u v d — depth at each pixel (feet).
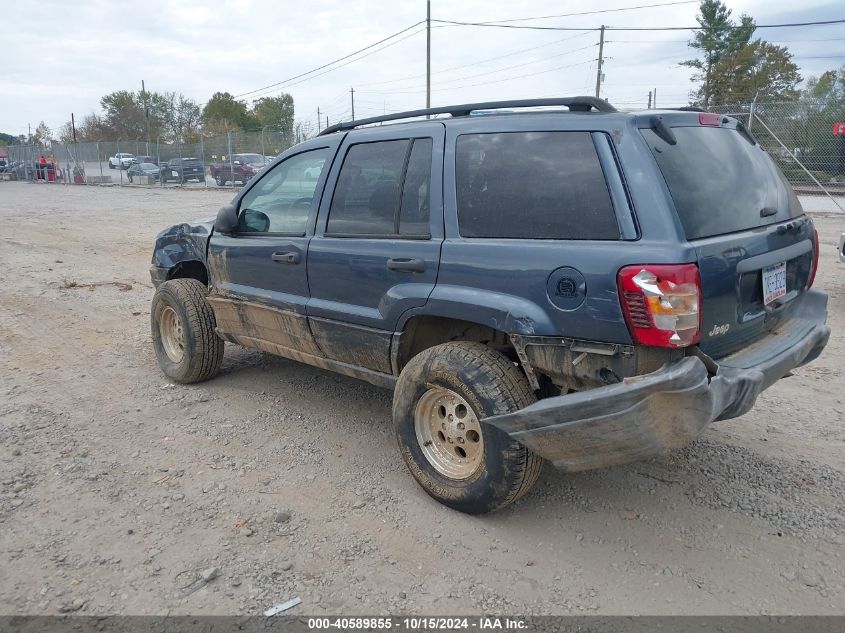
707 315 9.39
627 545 10.87
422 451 12.09
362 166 13.15
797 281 12.21
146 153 136.56
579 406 9.36
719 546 10.80
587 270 9.60
